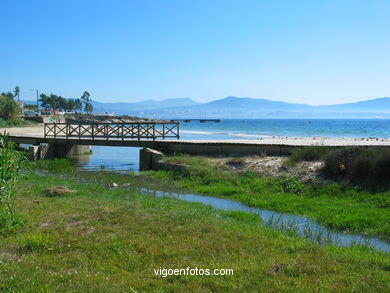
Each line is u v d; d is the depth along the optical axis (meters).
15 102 70.00
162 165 20.98
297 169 16.23
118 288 5.32
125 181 18.23
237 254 6.89
